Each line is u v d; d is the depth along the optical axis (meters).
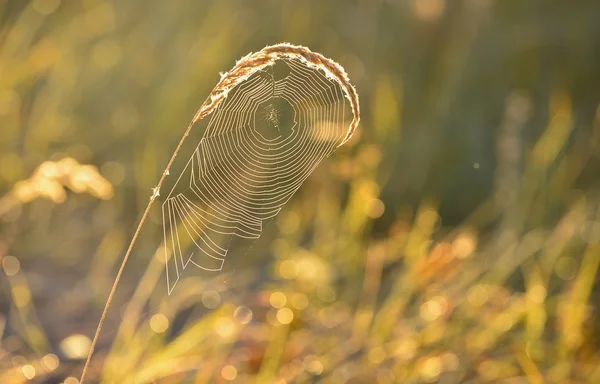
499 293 7.72
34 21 9.95
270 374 6.21
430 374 6.68
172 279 7.33
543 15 11.02
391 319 7.02
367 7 10.70
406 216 9.30
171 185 8.88
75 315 7.47
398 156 9.77
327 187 8.87
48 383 6.30
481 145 9.98
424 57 10.59
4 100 9.06
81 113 9.73
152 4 10.45
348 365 6.70
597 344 7.47
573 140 10.26
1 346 6.76
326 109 5.76
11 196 7.64
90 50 10.09
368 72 10.23
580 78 10.70
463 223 9.40
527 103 9.35
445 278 7.65
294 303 7.02
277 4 10.45
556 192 9.19
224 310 6.55
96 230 8.71
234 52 10.03
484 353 7.10
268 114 5.45
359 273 8.01
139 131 9.48
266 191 5.33
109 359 6.18
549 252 8.27
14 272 7.72
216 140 5.18
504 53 10.65
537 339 7.07
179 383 6.18
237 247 8.35
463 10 10.56
